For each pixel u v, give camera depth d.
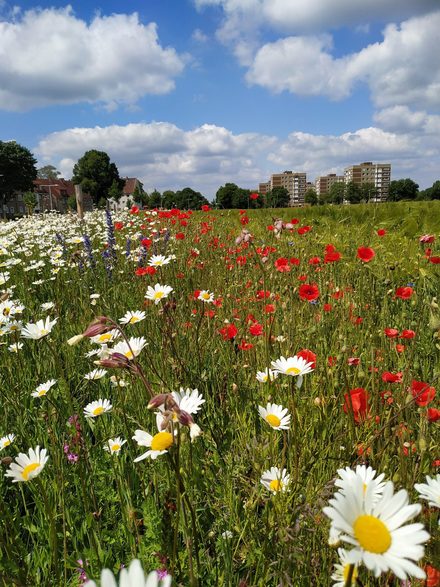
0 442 2.43
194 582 1.33
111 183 92.25
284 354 2.82
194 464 2.12
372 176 151.88
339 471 1.27
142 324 3.83
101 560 1.73
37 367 3.37
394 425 2.10
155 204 58.44
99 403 2.58
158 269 5.35
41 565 1.79
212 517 2.03
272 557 1.69
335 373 2.65
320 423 2.39
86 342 3.87
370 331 3.42
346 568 1.13
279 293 3.91
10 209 84.06
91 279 6.18
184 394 1.70
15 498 2.34
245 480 2.08
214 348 3.45
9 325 3.30
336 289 4.50
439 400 2.35
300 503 1.65
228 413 2.65
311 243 7.49
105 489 2.12
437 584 1.18
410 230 8.89
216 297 4.66
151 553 1.67
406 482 1.61
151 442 1.43
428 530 1.45
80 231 11.20
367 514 0.86
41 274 6.70
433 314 2.18
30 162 72.62
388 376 2.34
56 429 2.58
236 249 6.39
